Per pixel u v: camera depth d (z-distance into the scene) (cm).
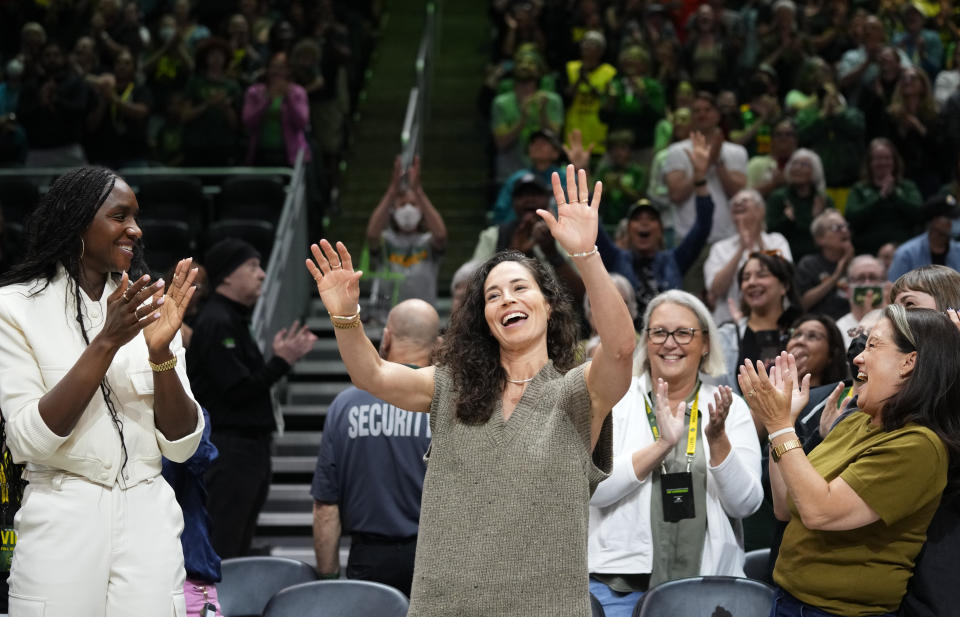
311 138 1176
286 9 1430
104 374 304
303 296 1045
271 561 491
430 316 516
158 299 301
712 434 443
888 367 358
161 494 334
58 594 312
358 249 1220
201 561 419
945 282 420
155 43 1402
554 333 338
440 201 1280
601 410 316
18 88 1259
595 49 1170
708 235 786
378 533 492
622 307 306
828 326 569
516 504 304
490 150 1193
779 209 953
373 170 1361
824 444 381
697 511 459
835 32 1334
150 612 321
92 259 332
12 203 1072
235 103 1189
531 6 1344
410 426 493
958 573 349
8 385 318
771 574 420
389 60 1608
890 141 1062
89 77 1230
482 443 313
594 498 453
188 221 1076
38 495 319
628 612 451
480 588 299
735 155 961
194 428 335
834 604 357
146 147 1198
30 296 326
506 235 789
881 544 352
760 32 1323
